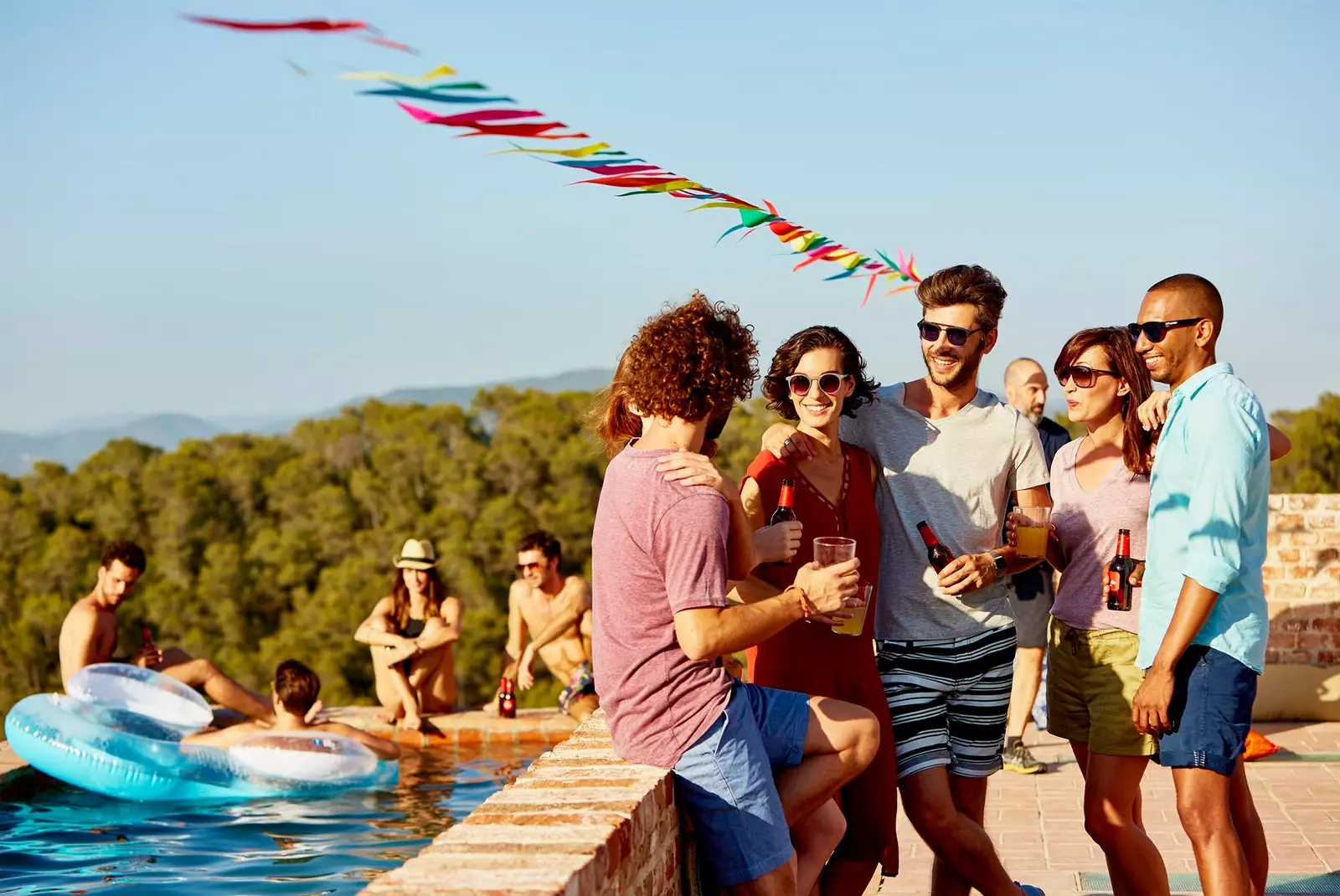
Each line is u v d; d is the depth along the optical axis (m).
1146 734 3.78
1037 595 7.36
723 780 3.08
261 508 60.38
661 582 3.07
